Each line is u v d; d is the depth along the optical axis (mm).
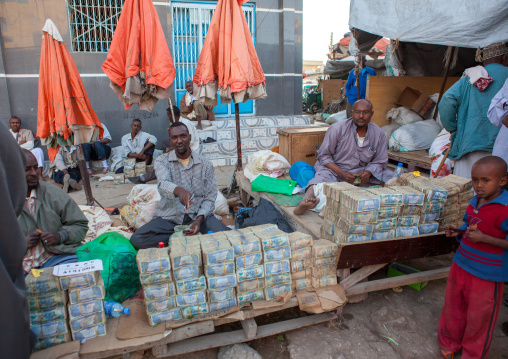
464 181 2982
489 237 1983
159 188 3289
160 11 7992
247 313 2387
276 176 4590
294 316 2732
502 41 3320
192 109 8156
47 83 3705
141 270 2160
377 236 2637
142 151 6758
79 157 4105
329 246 2615
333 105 14000
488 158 2025
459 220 2986
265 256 2398
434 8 3771
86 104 3836
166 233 3387
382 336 2508
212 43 4219
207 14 8477
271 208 3818
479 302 2088
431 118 5969
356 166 3982
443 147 4336
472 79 3355
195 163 3441
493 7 3273
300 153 5121
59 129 3689
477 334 2133
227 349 2336
